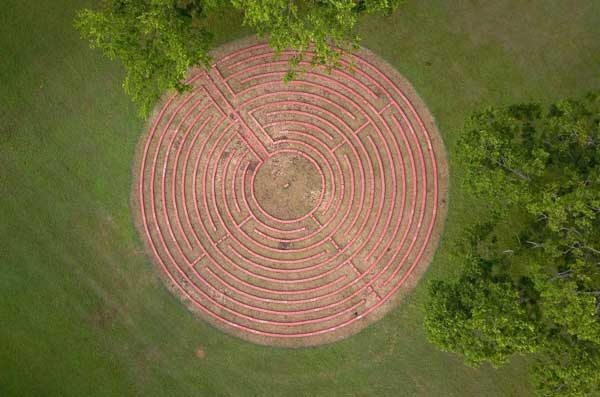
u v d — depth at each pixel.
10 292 30.25
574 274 20.11
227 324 29.95
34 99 30.27
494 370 28.66
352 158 30.11
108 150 30.33
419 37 29.48
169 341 30.02
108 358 30.02
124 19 23.27
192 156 30.50
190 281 30.22
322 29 22.50
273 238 30.25
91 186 30.34
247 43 30.31
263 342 29.78
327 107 30.22
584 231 20.98
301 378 29.48
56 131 30.30
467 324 21.27
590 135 21.95
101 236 30.34
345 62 29.98
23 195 30.41
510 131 22.48
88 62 30.12
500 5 29.05
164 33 23.11
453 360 28.91
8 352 30.16
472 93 29.09
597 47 28.55
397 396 29.08
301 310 29.81
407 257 29.45
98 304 30.19
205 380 29.73
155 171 30.41
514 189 21.31
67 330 30.12
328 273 29.88
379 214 29.77
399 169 29.75
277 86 30.34
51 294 30.23
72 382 30.00
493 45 29.02
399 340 29.22
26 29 30.16
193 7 26.47
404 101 29.62
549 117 22.56
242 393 29.56
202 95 30.42
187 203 30.52
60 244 30.33
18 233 30.36
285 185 30.34
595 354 20.39
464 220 28.98
